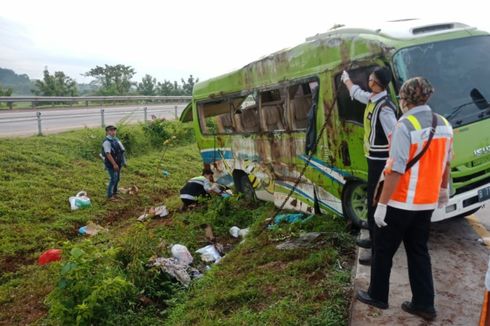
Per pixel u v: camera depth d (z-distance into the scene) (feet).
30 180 38.40
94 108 95.91
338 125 19.84
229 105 30.66
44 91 120.78
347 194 20.38
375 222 11.52
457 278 14.55
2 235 28.53
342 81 17.79
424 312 12.10
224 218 28.09
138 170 47.70
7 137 50.52
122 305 17.61
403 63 16.76
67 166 44.47
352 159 19.35
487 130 17.11
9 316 19.72
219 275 18.99
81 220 32.30
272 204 28.22
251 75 27.02
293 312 13.82
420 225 11.69
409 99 11.02
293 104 23.89
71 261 17.56
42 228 30.07
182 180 46.47
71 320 16.55
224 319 14.66
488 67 18.26
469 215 20.17
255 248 21.11
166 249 22.71
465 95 17.33
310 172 22.63
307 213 23.79
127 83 146.92
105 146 37.14
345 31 19.60
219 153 32.45
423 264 11.98
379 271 12.33
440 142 11.03
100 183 41.42
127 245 21.27
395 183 10.87
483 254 16.22
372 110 13.89
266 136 26.18
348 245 18.44
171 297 18.84
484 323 9.75
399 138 10.79
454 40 18.11
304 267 17.02
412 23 18.65
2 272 24.53
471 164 16.81
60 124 66.28
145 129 62.44
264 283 16.60
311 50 21.26
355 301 13.32
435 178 11.16
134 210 36.42
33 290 21.63
